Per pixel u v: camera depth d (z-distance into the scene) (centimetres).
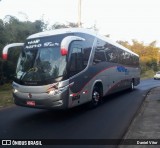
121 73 1623
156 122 799
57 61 919
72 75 947
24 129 813
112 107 1173
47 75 903
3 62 2297
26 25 2719
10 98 1558
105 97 1548
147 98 1380
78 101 995
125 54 1738
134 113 1020
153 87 2273
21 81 944
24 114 1056
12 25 2570
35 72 926
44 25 2958
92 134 742
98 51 1212
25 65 965
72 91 946
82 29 1108
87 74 1073
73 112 1065
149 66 6494
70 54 940
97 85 1212
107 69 1334
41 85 900
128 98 1485
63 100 902
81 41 1035
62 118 959
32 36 1026
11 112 1112
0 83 2362
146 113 941
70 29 1034
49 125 857
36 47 977
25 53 991
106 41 1343
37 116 1005
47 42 964
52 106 895
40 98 901
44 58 941
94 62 1154
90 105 1142
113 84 1447
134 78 2017
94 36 1184
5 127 842
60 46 928
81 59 1024
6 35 2288
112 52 1435
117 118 939
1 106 1297
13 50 2341
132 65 1953
